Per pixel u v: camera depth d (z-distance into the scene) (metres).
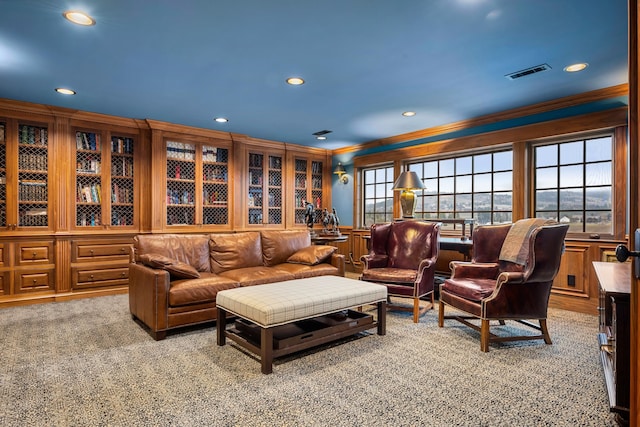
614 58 2.86
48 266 4.15
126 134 4.72
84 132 4.44
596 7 2.17
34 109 4.06
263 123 4.91
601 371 2.30
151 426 1.69
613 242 3.47
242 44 2.65
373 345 2.78
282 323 2.34
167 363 2.42
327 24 2.38
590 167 3.83
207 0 2.11
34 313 3.63
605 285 1.80
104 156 4.54
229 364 2.41
